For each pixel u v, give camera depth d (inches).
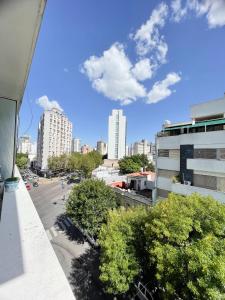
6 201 83.6
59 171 2215.8
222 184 467.2
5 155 153.2
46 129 2231.8
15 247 47.4
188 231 258.8
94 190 593.9
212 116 554.9
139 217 354.3
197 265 198.1
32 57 96.9
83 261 502.0
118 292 310.2
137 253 309.9
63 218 814.5
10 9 64.5
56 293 36.0
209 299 176.9
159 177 637.3
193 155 535.5
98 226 568.4
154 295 299.7
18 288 36.0
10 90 139.2
